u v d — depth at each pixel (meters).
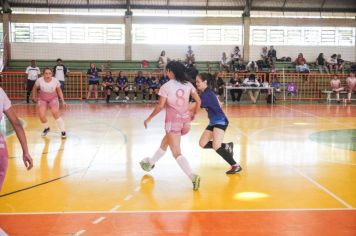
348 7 28.34
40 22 27.14
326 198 5.58
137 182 6.38
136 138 10.58
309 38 28.61
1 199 5.48
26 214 4.88
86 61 27.14
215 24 28.00
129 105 21.12
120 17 27.55
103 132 11.57
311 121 14.58
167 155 8.41
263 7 28.03
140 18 27.55
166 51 28.05
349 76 24.22
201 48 28.11
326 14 28.48
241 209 5.09
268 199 5.52
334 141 10.30
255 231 4.37
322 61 27.08
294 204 5.30
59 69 22.59
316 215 4.88
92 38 27.72
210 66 27.41
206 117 15.62
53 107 10.37
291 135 11.26
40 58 27.36
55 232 4.32
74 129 12.14
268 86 23.45
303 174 6.96
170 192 5.85
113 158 8.16
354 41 28.72
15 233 4.29
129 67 27.28
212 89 6.86
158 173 6.96
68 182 6.36
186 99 5.96
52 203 5.32
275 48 28.45
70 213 4.93
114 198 5.55
